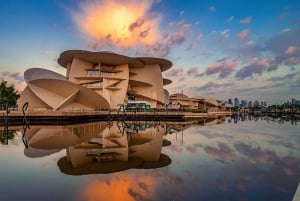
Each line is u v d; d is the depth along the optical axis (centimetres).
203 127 2962
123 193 655
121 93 6581
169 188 691
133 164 989
